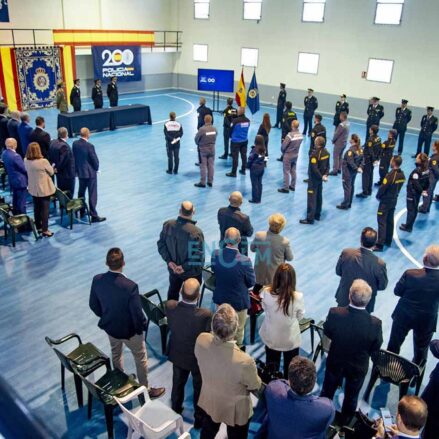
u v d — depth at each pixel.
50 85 18.48
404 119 13.50
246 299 4.61
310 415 2.59
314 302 6.14
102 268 6.83
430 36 15.63
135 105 16.22
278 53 20.05
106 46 20.39
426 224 8.97
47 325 5.49
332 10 17.86
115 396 3.75
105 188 10.12
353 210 9.45
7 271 6.66
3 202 8.13
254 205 9.46
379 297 6.38
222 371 3.03
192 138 14.61
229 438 3.39
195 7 22.36
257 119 18.06
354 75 17.97
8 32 17.62
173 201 9.51
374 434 3.50
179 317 3.68
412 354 5.20
